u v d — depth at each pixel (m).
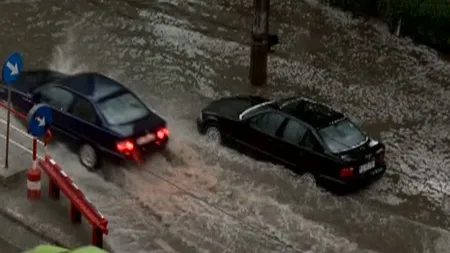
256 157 52.38
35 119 44.50
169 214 45.91
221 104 55.09
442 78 66.44
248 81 64.31
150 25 73.94
